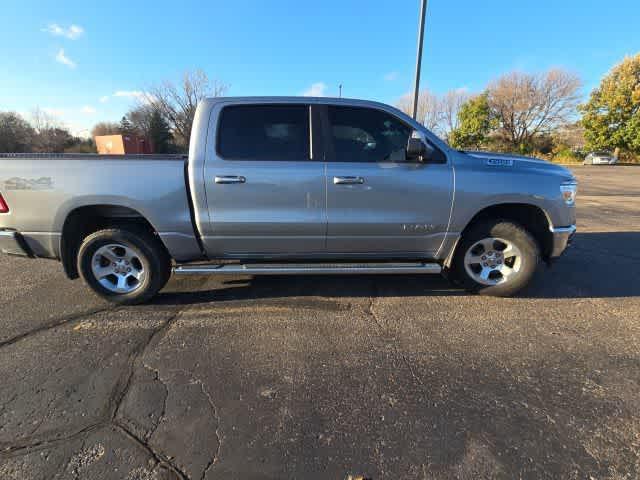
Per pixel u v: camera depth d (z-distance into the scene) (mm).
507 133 41969
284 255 3426
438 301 3543
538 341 2826
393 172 3193
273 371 2436
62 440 1840
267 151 3170
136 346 2725
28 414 2018
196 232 3248
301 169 3139
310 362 2539
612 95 33062
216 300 3549
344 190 3176
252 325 3057
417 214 3285
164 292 3730
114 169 3055
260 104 3205
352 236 3326
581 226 7180
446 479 1648
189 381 2322
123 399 2150
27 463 1704
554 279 4156
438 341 2820
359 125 3264
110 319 3154
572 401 2150
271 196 3150
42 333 2904
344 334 2920
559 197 3320
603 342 2812
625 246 5621
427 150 3193
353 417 2020
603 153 35250
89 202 3066
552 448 1813
